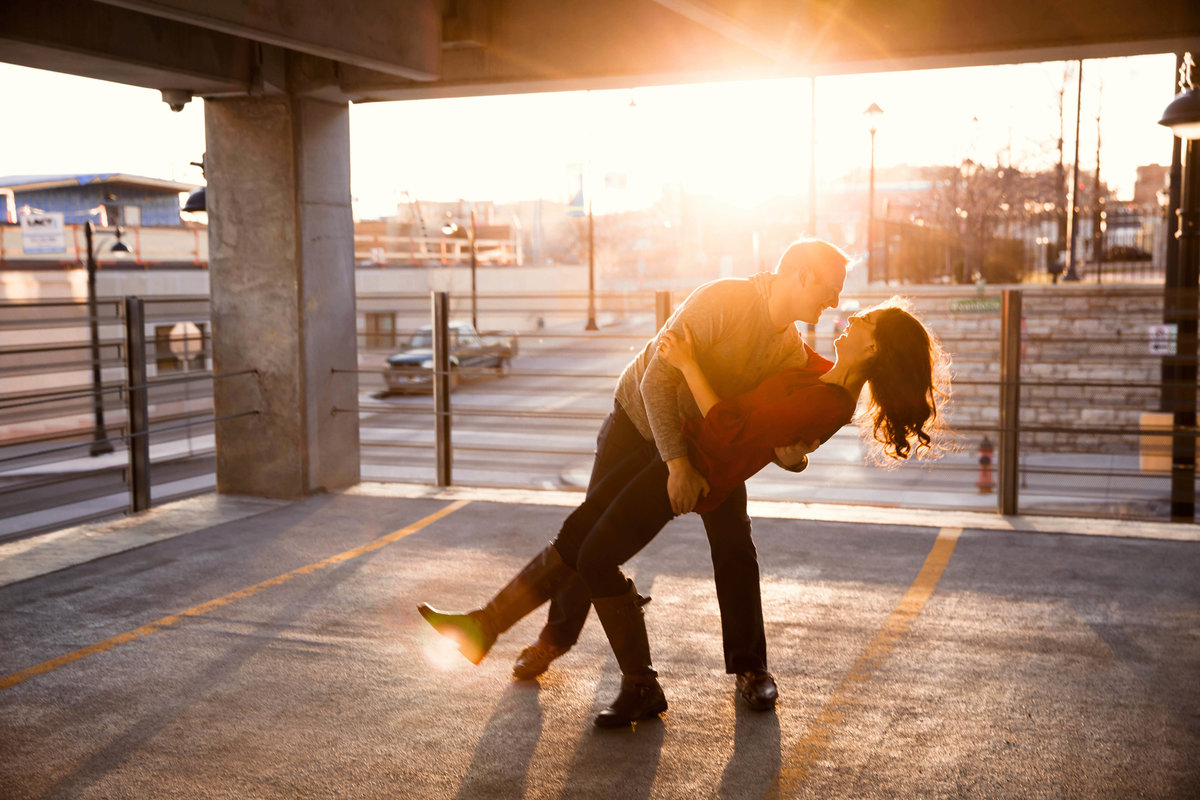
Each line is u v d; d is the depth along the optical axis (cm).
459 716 379
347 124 830
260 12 591
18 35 596
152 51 679
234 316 802
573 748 351
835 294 346
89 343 720
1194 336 1062
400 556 616
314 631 480
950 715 376
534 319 4266
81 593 547
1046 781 324
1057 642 455
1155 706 383
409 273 4072
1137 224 2975
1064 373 2030
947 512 729
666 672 422
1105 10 647
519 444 1888
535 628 478
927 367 323
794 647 451
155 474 1358
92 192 3588
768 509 739
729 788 321
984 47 668
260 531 686
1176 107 838
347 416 841
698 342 341
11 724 377
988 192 3550
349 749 352
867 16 686
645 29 738
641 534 352
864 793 317
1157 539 645
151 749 354
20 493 1349
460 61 771
